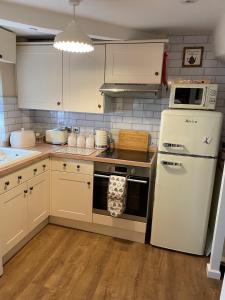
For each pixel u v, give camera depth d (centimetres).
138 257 238
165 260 236
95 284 201
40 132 333
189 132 220
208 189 227
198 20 220
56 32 233
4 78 278
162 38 268
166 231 246
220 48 220
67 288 196
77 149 284
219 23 216
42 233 271
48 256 233
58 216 280
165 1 180
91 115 310
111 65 259
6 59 250
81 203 267
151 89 240
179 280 211
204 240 239
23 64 286
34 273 210
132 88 246
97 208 263
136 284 204
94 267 221
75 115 316
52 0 186
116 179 241
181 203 236
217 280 213
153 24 237
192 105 227
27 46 279
